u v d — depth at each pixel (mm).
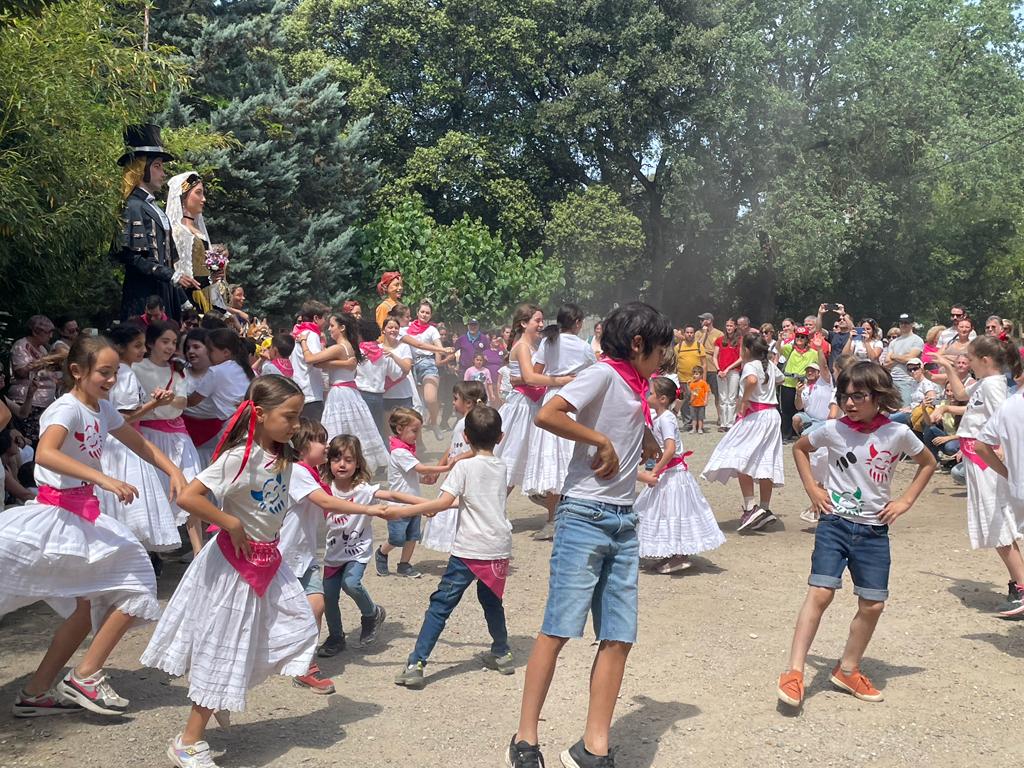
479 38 25578
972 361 5328
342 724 3705
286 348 7680
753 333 7160
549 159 27859
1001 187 25797
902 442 3902
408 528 5812
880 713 3828
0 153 6961
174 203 7125
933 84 24453
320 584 4352
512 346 6883
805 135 24219
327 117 18922
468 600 5402
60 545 3588
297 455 3492
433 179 25156
